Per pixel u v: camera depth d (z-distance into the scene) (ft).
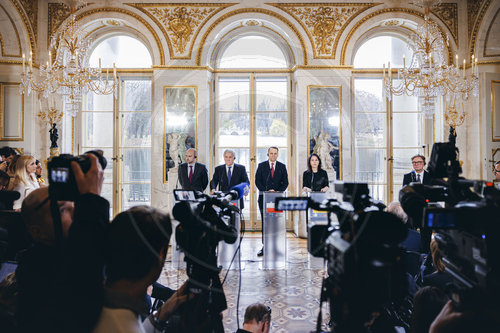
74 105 14.12
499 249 2.26
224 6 19.21
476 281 2.43
